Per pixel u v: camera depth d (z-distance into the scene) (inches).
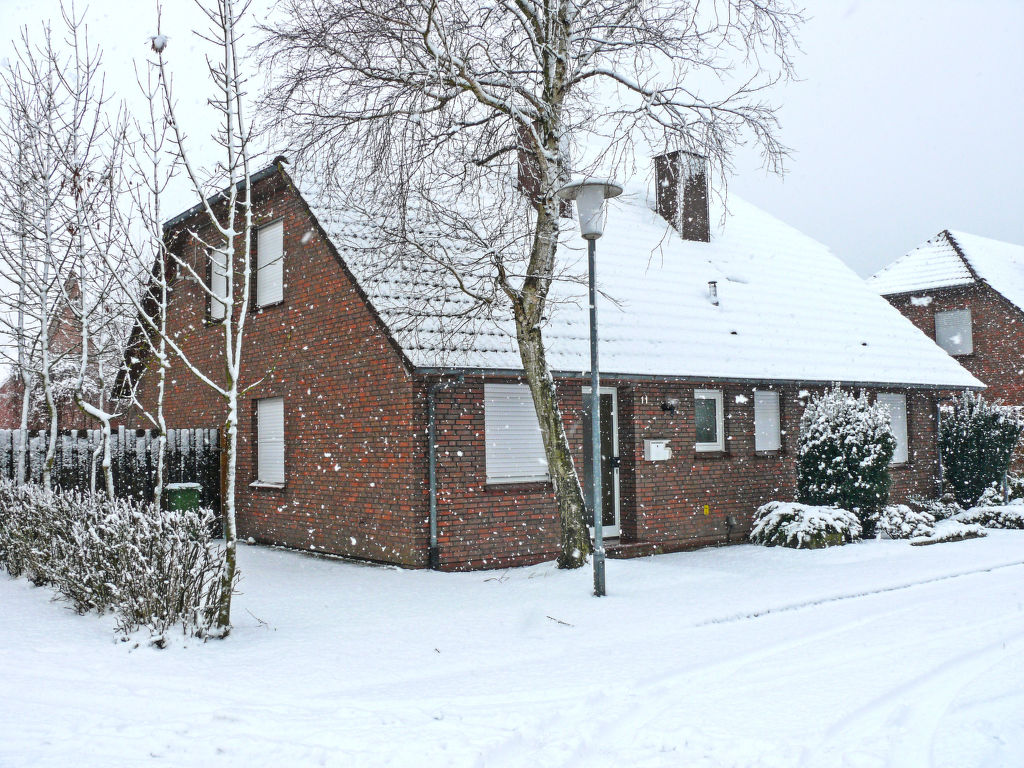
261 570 461.4
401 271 484.1
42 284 441.7
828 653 281.9
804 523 561.0
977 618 334.6
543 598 369.7
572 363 491.5
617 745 197.3
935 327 1220.5
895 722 211.3
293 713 220.8
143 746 196.7
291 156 455.5
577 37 419.2
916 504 738.2
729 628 321.4
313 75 415.5
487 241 415.5
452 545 455.2
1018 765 182.1
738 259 754.2
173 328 708.7
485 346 462.0
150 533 294.4
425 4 373.1
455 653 283.1
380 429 472.7
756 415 635.5
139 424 792.3
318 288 527.2
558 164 421.7
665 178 751.1
